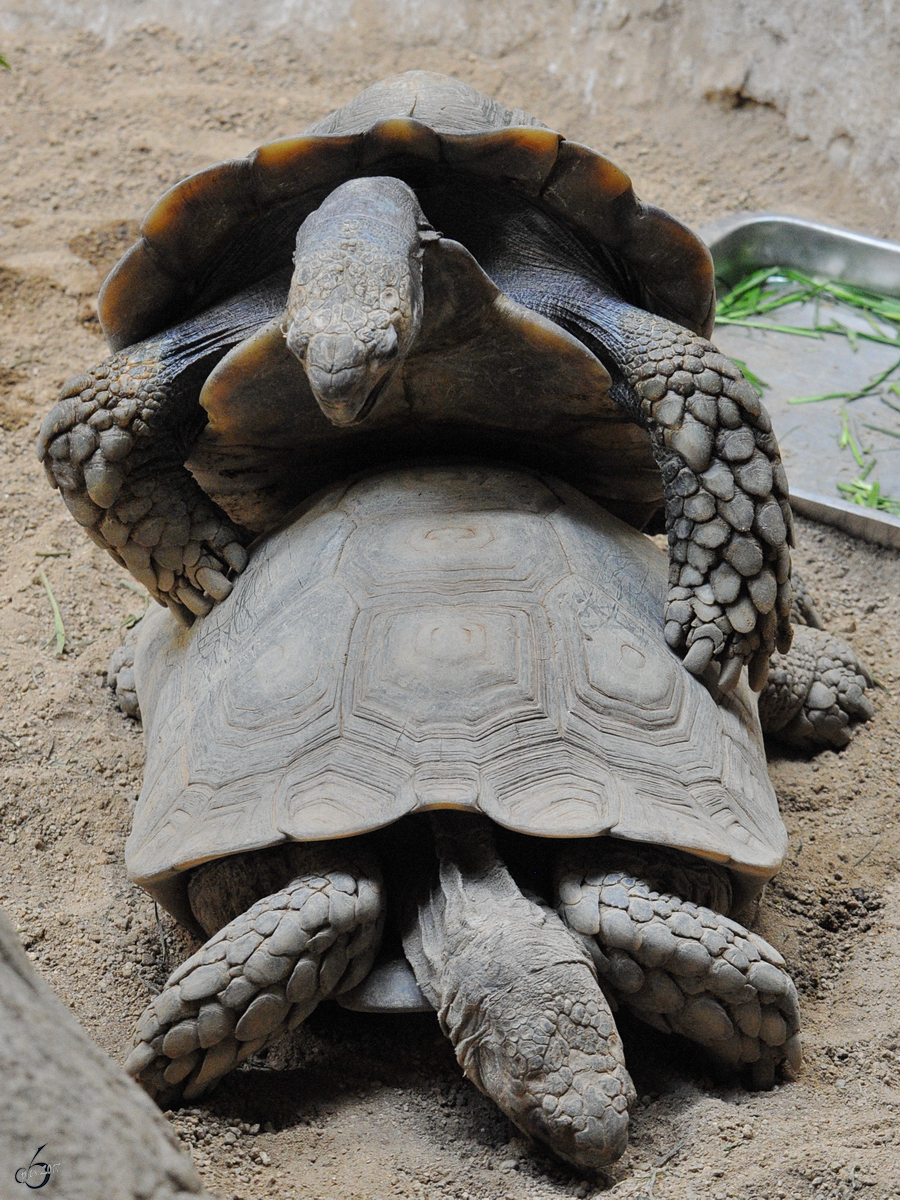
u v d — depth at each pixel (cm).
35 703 254
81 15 427
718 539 230
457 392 233
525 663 223
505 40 419
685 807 221
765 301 328
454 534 230
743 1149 214
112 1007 228
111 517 236
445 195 235
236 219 234
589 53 411
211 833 220
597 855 220
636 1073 223
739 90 396
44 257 319
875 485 281
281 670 226
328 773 220
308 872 220
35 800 245
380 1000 219
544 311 236
